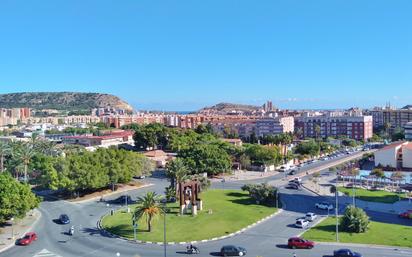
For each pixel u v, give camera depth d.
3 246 87.62
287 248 82.62
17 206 97.50
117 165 143.00
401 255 76.50
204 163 172.12
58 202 131.50
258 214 110.75
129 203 128.50
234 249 78.06
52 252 83.31
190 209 112.12
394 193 143.25
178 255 79.69
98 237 93.25
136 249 83.94
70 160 136.88
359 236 89.19
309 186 157.62
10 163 157.38
